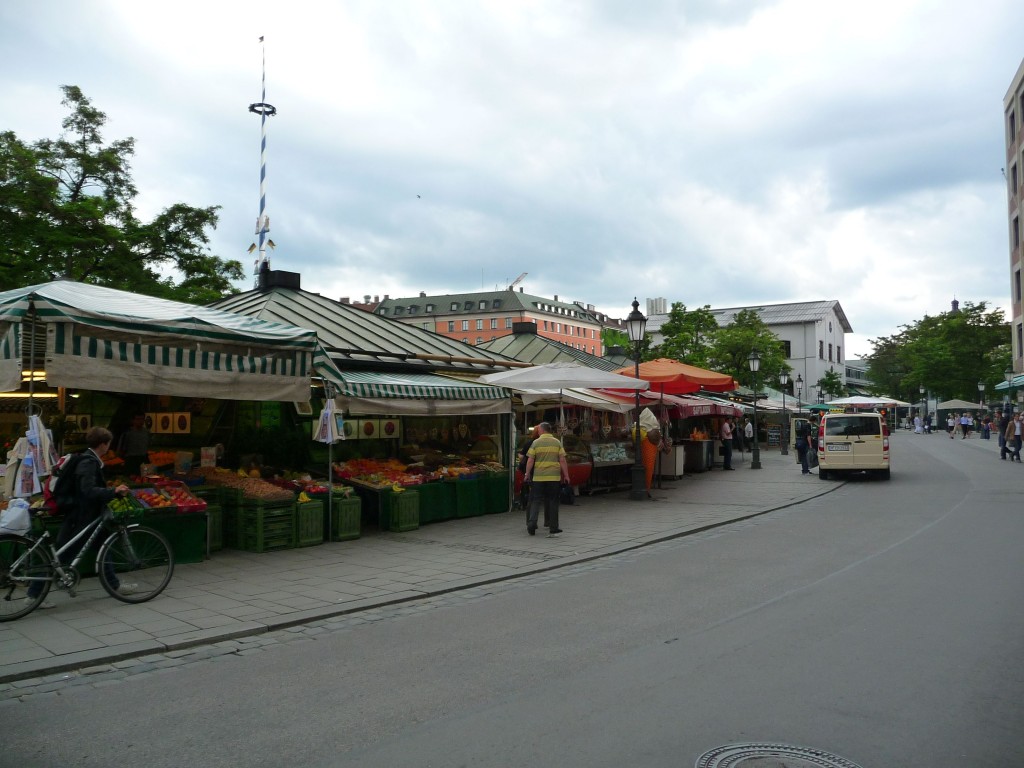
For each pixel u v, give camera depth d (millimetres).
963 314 63781
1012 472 22750
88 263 23219
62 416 11094
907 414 80625
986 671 5215
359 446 14594
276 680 5379
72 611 7281
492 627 6734
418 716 4605
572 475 15938
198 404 12578
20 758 4105
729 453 26453
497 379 14336
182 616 7098
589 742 4152
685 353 42750
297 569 9359
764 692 4875
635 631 6438
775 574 8766
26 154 22312
